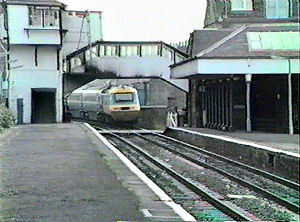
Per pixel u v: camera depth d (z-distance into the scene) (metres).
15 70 60.22
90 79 63.81
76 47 70.62
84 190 15.79
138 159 38.19
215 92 53.72
